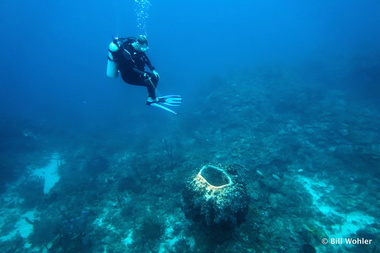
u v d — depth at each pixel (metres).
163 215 6.97
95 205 8.31
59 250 6.35
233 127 13.09
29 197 9.65
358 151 9.00
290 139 10.75
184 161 9.63
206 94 21.55
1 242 7.64
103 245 6.50
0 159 12.66
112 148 13.96
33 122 20.17
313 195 7.41
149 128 16.86
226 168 5.48
